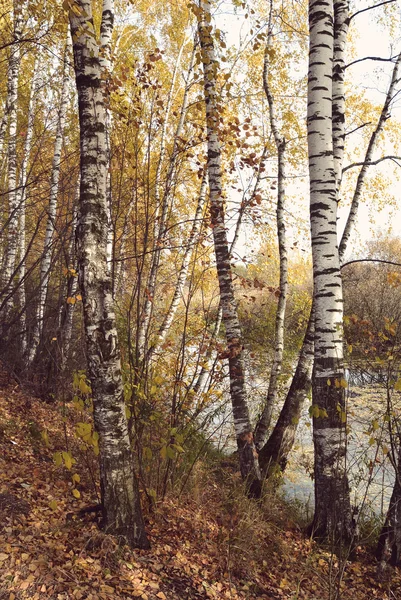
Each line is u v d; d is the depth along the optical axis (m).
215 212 5.96
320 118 5.05
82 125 3.88
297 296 11.42
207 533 4.76
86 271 3.83
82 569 3.58
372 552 4.96
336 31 6.68
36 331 8.38
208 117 5.92
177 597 3.63
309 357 7.28
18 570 3.36
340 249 7.61
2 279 8.92
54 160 8.78
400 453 4.79
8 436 5.76
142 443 5.21
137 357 5.12
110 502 4.01
